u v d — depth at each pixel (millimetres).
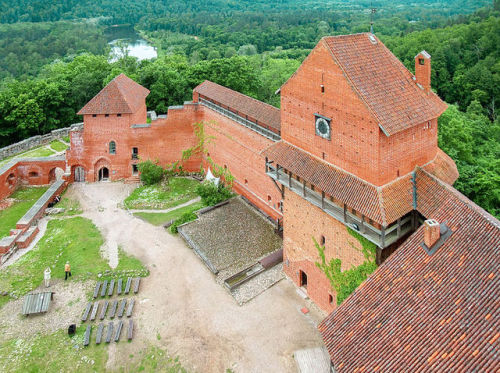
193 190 58594
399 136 28609
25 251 46875
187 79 80750
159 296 39219
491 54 94438
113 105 59344
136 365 32438
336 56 29547
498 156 59500
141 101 63625
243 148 50500
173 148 61344
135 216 53219
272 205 46656
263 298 37969
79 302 38844
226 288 39562
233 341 33875
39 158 63094
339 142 30844
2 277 42625
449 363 19422
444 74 96750
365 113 28062
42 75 113812
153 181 60562
